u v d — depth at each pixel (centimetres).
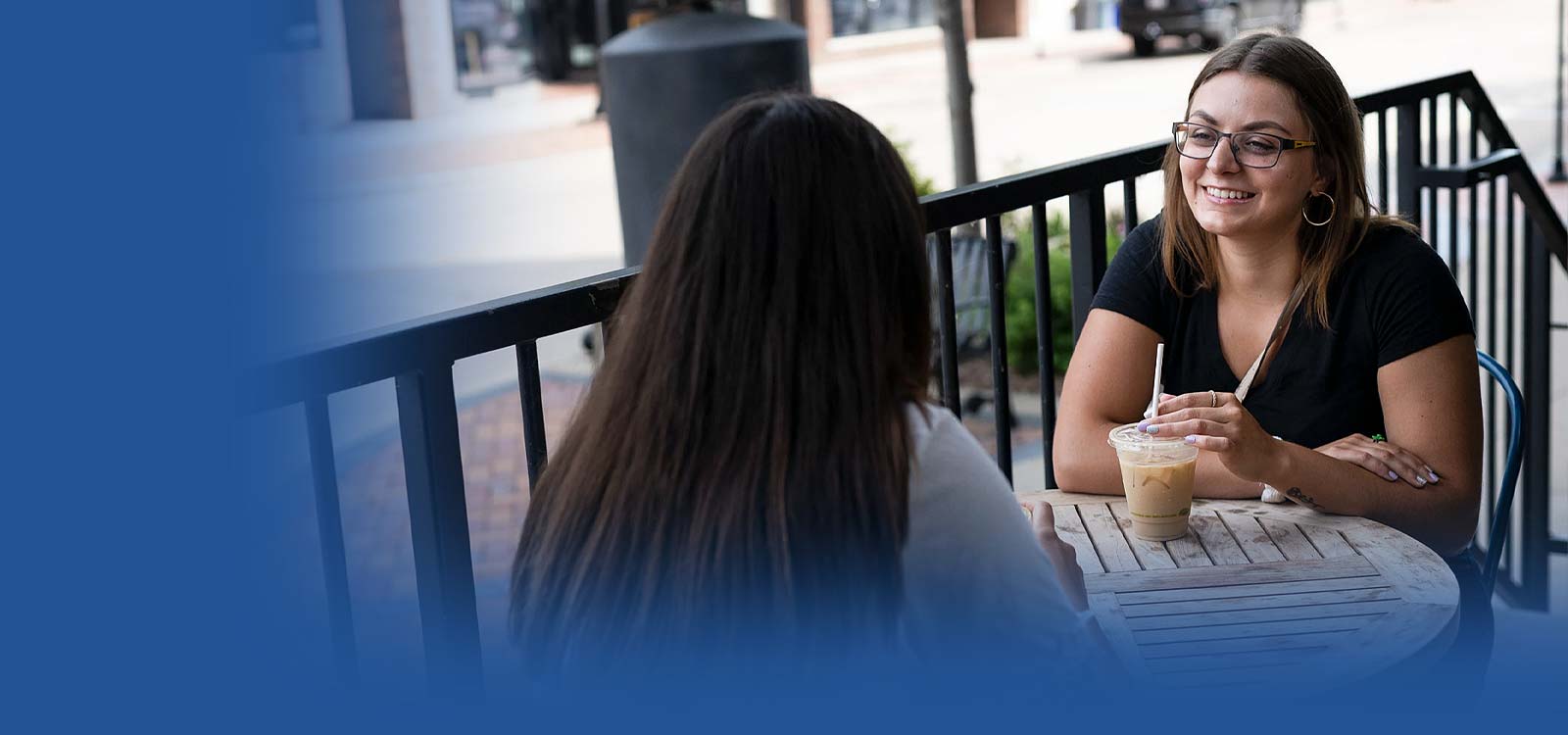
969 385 705
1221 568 191
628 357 125
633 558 122
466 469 621
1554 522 472
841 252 120
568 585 127
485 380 768
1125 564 194
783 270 119
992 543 125
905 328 125
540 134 1819
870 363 120
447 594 172
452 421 168
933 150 1508
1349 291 227
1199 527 206
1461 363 221
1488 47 2189
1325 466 207
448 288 959
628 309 128
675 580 120
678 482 120
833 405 119
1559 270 827
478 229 1186
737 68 549
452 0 2033
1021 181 253
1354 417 230
